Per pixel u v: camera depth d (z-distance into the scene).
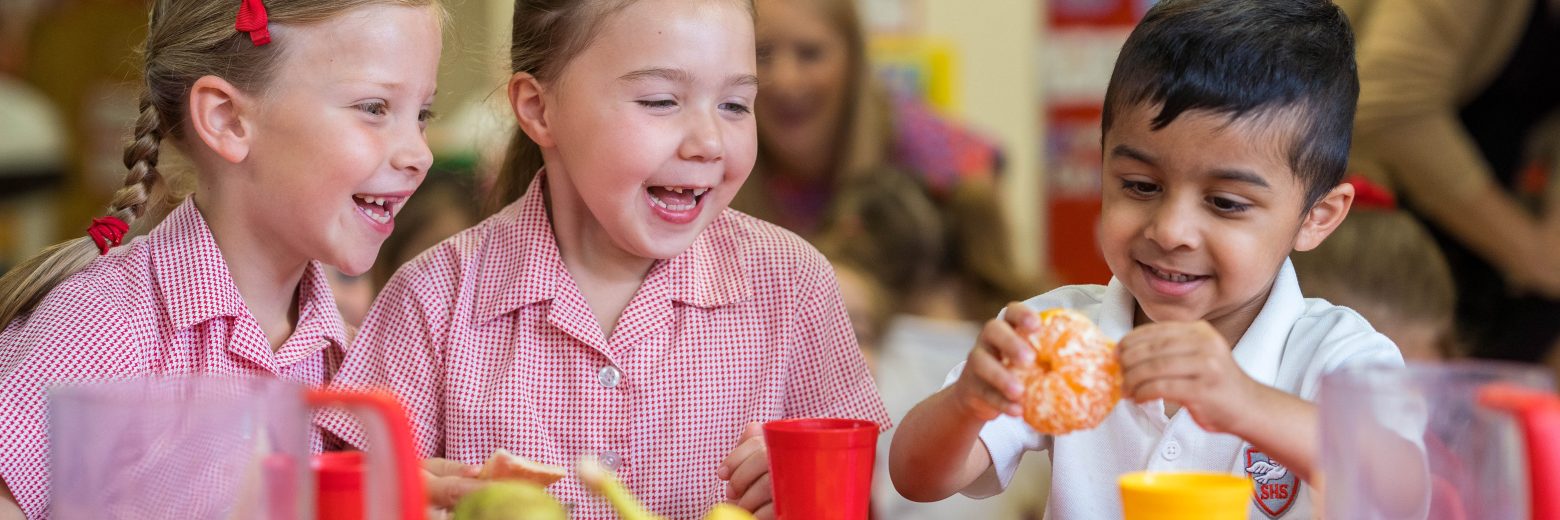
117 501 0.74
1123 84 1.01
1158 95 0.98
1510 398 0.66
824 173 2.58
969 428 0.96
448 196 2.11
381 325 1.22
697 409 1.21
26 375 1.06
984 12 3.00
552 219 1.24
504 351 1.21
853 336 1.29
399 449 0.75
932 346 2.31
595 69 1.12
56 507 0.76
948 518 1.99
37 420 1.06
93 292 1.11
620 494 0.79
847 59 2.59
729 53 1.12
